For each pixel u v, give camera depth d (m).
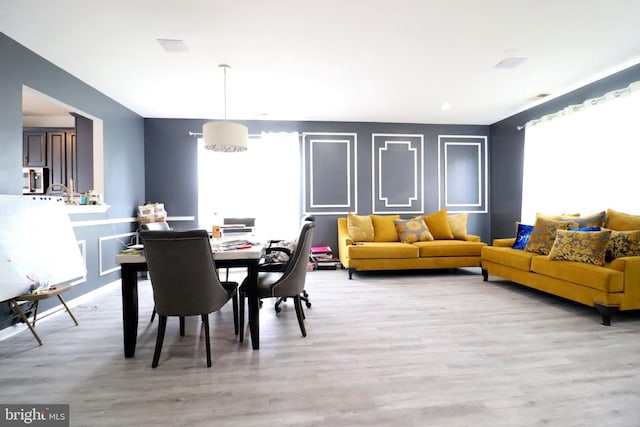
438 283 3.77
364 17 2.20
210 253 1.76
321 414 1.37
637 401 1.45
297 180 4.83
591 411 1.38
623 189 3.04
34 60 2.64
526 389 1.55
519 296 3.20
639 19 2.25
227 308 2.96
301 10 2.11
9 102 2.40
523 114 4.46
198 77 3.20
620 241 2.65
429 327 2.37
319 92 3.67
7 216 2.18
